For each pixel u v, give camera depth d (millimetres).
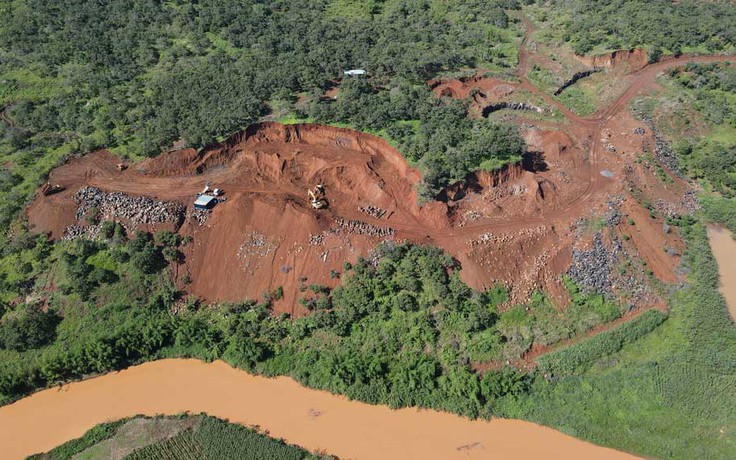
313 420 54344
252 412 55031
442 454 51625
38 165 74438
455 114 80562
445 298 60500
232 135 76438
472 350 58375
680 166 84500
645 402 55281
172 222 66812
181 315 62219
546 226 67875
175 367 59438
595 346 59094
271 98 83688
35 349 58500
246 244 66062
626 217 70688
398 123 78062
